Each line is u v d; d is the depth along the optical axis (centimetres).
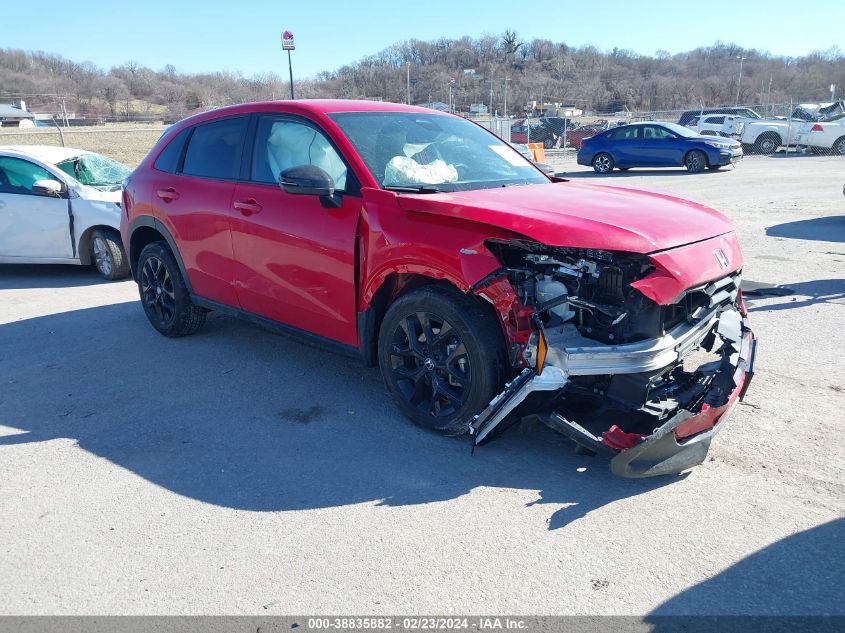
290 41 2009
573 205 367
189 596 265
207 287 518
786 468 341
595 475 342
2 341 588
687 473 339
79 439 400
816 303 615
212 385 476
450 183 419
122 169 940
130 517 319
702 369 378
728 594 256
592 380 331
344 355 433
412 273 370
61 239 816
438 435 387
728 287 372
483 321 346
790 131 2394
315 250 415
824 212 1109
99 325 627
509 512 312
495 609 252
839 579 262
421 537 296
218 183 492
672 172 1966
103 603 263
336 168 415
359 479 345
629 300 320
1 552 296
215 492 338
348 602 258
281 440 391
